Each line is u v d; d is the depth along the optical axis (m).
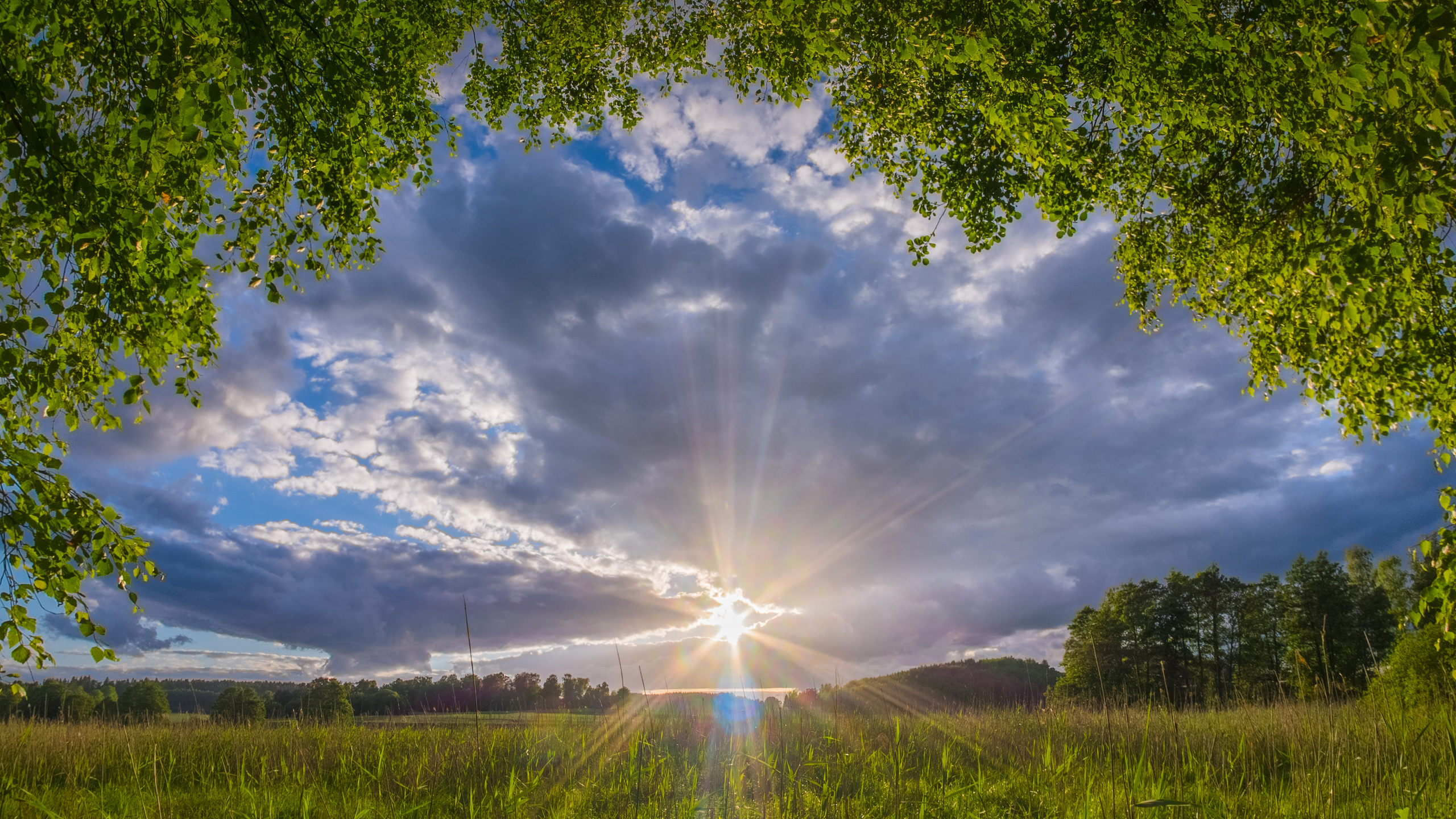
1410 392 6.17
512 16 9.92
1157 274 9.30
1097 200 8.60
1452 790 4.64
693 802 6.02
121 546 5.02
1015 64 6.76
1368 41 3.69
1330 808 4.60
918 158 9.16
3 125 4.31
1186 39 5.88
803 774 6.58
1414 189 3.78
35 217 4.58
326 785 6.81
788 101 8.66
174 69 4.43
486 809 5.73
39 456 4.58
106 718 9.46
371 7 7.85
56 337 5.09
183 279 4.79
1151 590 34.25
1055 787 5.28
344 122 6.30
